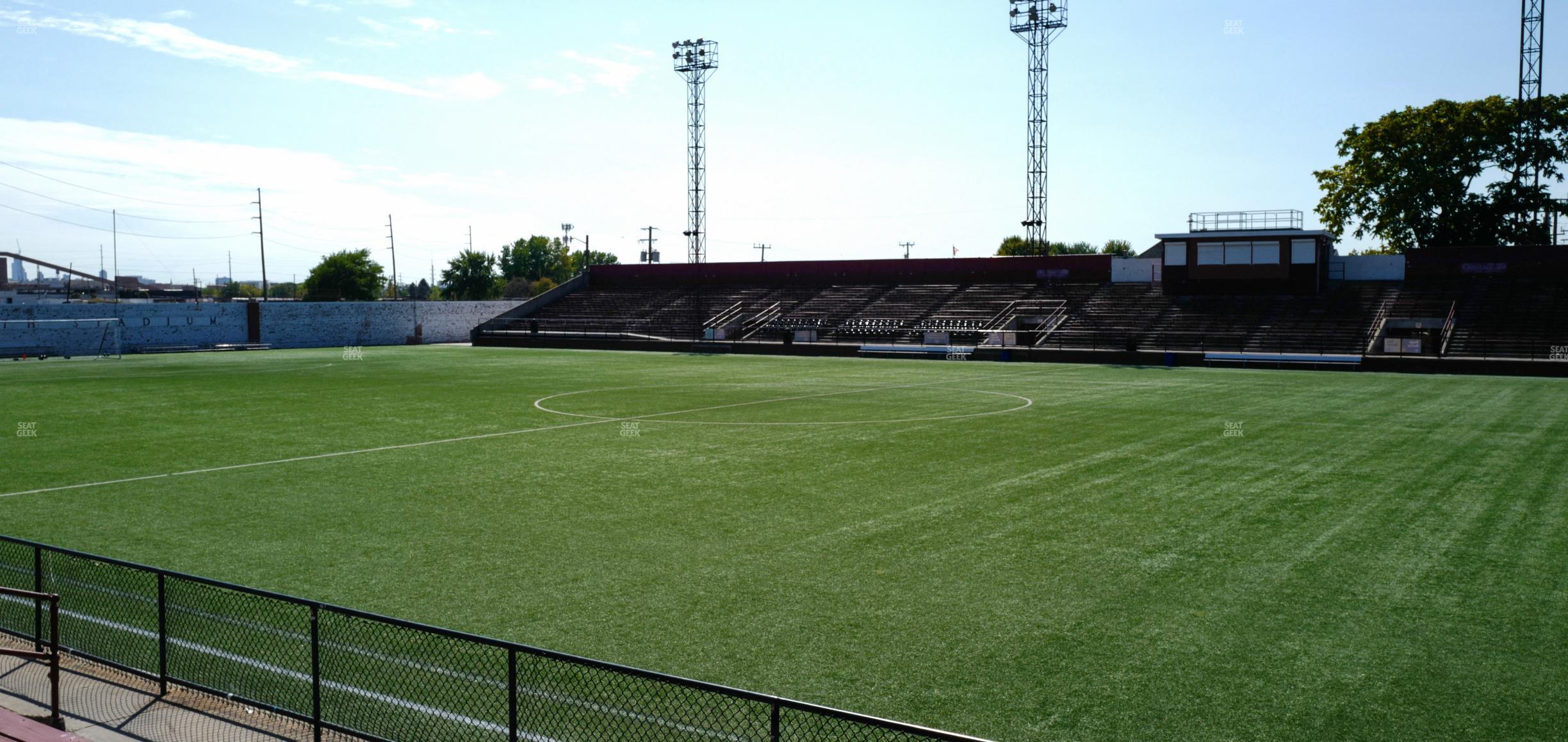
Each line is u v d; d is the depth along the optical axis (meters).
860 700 8.05
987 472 18.03
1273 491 16.14
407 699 8.12
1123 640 9.36
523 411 28.34
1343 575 11.36
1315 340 49.09
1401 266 54.31
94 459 20.05
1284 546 12.66
